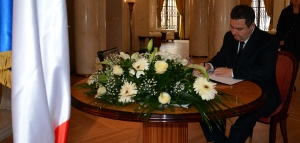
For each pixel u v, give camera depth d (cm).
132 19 1453
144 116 171
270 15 2131
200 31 1179
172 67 194
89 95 214
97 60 487
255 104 197
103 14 848
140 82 189
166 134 221
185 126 223
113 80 194
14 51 96
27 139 97
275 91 283
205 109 175
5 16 103
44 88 99
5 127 385
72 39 871
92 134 393
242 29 269
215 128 283
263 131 404
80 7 759
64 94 107
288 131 400
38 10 102
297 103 530
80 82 263
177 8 2370
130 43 1434
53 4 103
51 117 105
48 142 101
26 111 97
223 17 765
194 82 189
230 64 299
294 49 559
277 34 576
